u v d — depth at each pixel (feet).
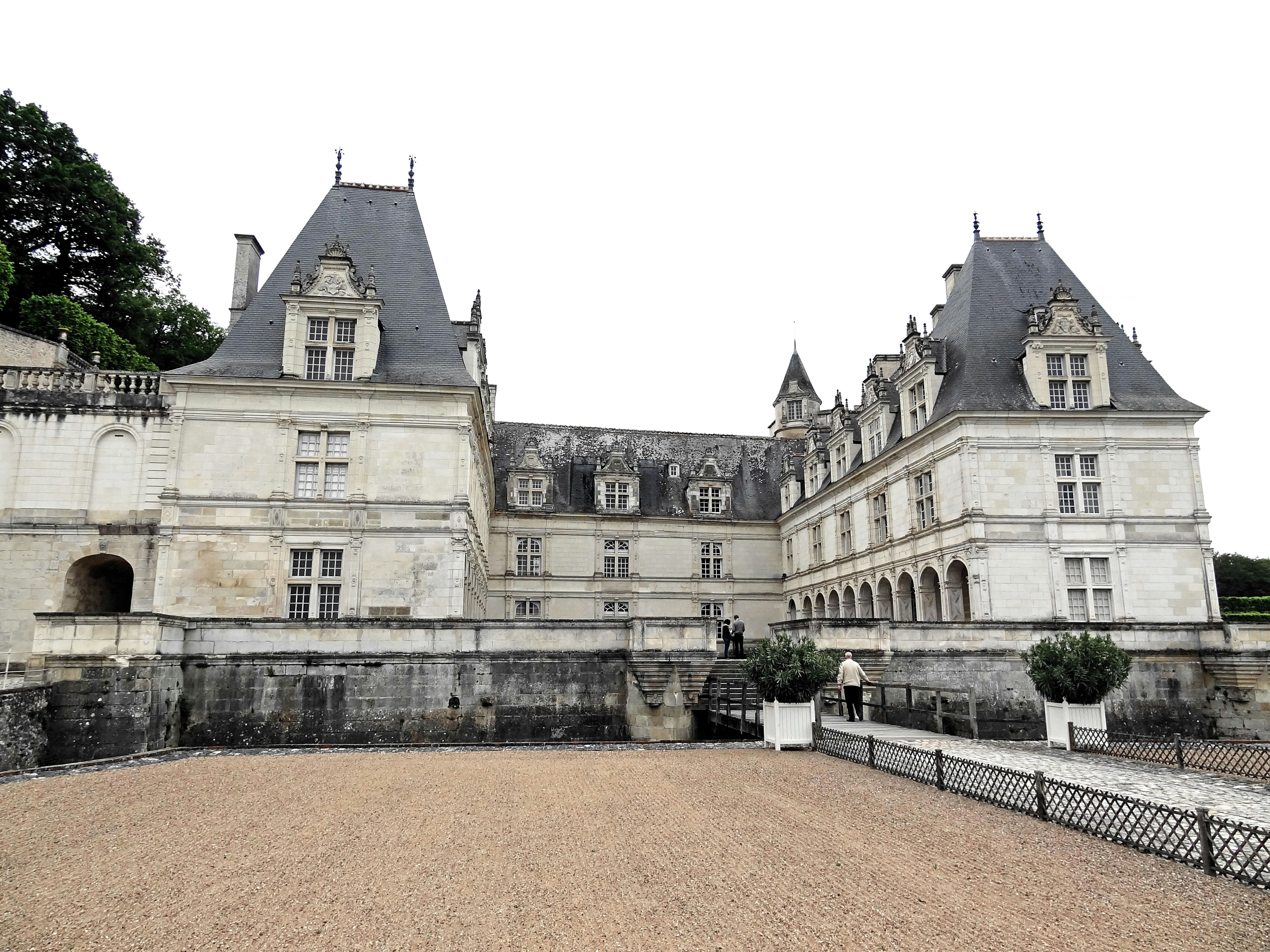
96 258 142.10
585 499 161.48
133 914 25.03
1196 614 96.53
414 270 104.99
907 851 31.42
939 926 23.67
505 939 22.95
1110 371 105.70
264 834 34.73
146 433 94.68
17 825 37.04
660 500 165.89
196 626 73.00
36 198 130.72
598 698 76.79
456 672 75.46
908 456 112.78
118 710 64.39
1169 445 99.86
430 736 74.08
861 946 22.26
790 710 61.21
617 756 58.44
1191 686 85.97
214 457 91.50
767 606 163.94
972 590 95.40
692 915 24.70
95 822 37.58
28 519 92.02
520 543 155.53
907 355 115.24
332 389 93.45
